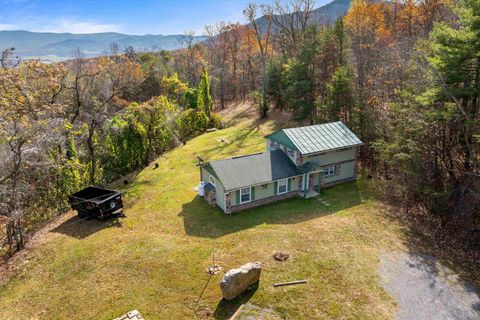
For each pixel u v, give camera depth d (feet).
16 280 53.67
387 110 89.71
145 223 70.44
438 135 69.92
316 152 79.36
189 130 152.76
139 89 185.16
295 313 43.93
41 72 78.38
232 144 127.95
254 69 219.20
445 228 66.80
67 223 72.49
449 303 46.78
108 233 66.08
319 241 60.85
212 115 165.58
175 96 185.57
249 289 48.21
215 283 49.75
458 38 59.52
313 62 129.29
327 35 126.93
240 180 72.59
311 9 176.55
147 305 46.03
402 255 57.67
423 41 76.48
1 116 62.80
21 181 67.41
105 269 53.98
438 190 67.92
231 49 228.02
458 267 55.11
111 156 107.55
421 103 66.03
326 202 77.82
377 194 82.02
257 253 57.06
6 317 45.75
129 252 58.29
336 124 90.48
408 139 69.15
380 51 118.73
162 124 123.03
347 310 44.70
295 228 65.67
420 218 70.95
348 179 90.17
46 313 45.85
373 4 163.63
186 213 74.33
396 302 46.57
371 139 96.43
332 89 104.99
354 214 71.82
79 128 92.94
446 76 62.95
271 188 77.61
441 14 121.70
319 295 47.19
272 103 180.55
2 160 63.57
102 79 116.37
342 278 50.83
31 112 69.51
